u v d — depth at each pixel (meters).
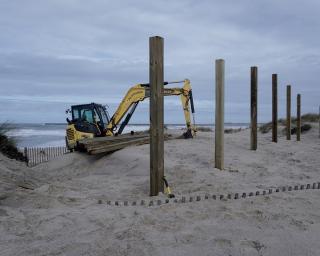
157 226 4.77
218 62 8.97
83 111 17.00
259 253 3.90
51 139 48.69
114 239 4.36
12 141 14.39
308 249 3.99
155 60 6.62
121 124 16.89
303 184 7.46
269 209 5.45
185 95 16.84
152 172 6.78
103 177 9.91
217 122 9.09
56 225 4.89
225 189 7.01
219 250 3.98
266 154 11.85
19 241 4.36
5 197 6.13
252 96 12.63
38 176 10.06
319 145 14.58
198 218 5.07
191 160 10.58
